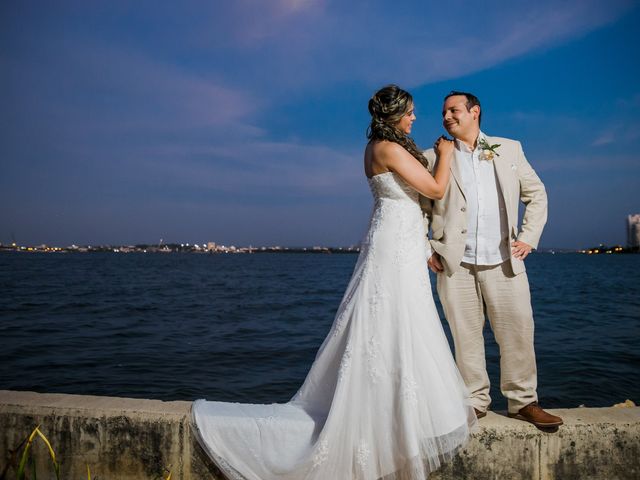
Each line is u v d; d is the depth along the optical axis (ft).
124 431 9.48
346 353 9.16
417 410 8.71
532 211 10.27
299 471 8.77
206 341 40.09
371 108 9.71
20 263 302.86
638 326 48.14
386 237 9.46
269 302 75.36
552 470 9.23
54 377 27.73
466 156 10.35
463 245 10.03
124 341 39.40
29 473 9.61
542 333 43.75
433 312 9.43
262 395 25.22
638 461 9.30
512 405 9.89
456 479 9.23
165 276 159.43
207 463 9.32
